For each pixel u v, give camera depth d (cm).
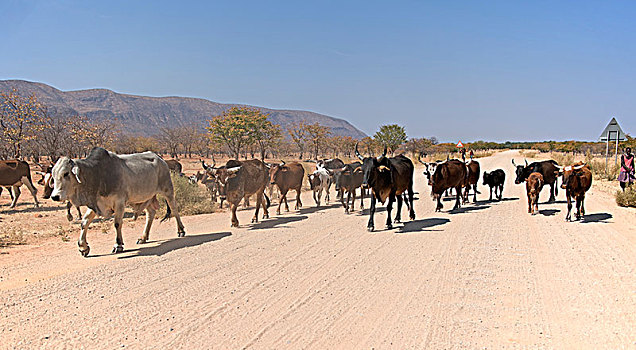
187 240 998
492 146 13400
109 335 486
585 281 671
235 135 5322
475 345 463
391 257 827
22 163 1619
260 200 1289
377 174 1070
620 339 470
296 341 474
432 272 727
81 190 825
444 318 536
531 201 1361
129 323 518
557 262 783
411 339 479
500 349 453
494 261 793
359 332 497
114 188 871
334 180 1528
